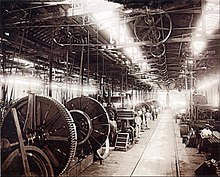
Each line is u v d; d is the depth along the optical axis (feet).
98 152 26.43
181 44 31.42
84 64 39.78
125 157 28.12
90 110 26.09
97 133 25.95
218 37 19.71
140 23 24.41
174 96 143.84
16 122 16.34
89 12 18.03
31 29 22.76
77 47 28.53
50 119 18.76
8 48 25.32
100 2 17.81
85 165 23.50
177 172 22.35
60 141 18.66
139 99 101.35
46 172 16.61
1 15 19.27
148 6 18.69
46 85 48.62
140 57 38.40
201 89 71.82
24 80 43.11
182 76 65.26
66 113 18.75
